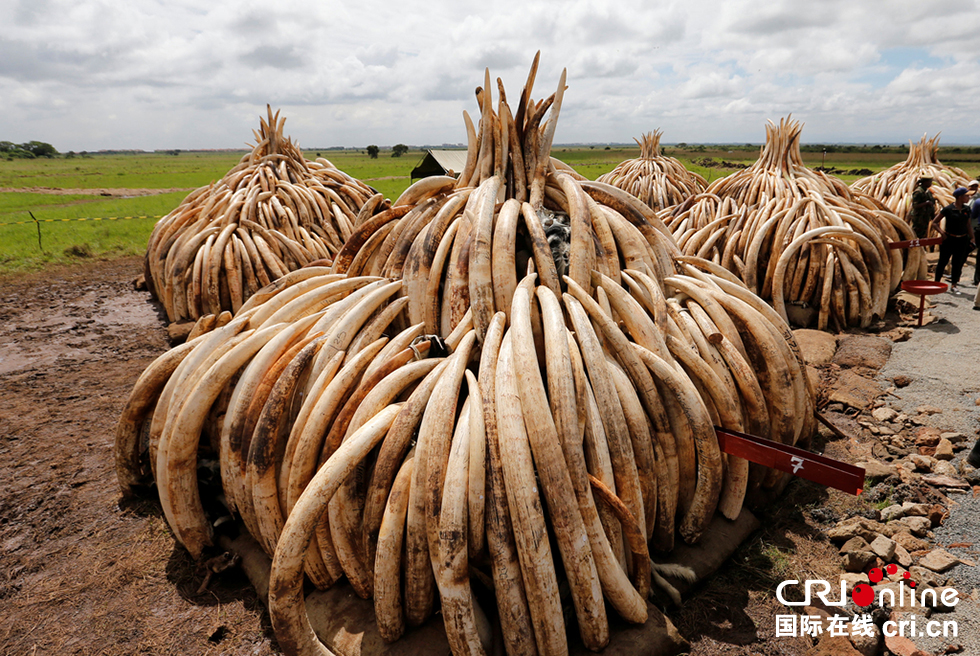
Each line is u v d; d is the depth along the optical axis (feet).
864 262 27.61
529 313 11.32
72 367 27.43
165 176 198.39
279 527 11.94
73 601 12.83
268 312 15.31
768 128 34.60
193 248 31.04
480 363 11.10
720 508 13.48
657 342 12.48
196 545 13.51
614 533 10.72
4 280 44.57
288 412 12.37
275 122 39.65
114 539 14.87
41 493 17.04
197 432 13.12
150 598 12.84
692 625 11.23
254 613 12.26
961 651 10.22
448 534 9.36
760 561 12.69
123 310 37.01
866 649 10.19
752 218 29.94
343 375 11.75
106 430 21.09
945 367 21.81
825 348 24.23
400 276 14.67
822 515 13.99
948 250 31.99
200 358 14.19
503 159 15.55
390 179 155.94
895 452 16.67
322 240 34.32
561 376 10.41
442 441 10.09
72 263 50.57
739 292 15.47
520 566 9.70
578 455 10.03
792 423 14.23
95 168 273.13
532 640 9.76
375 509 10.57
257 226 31.83
